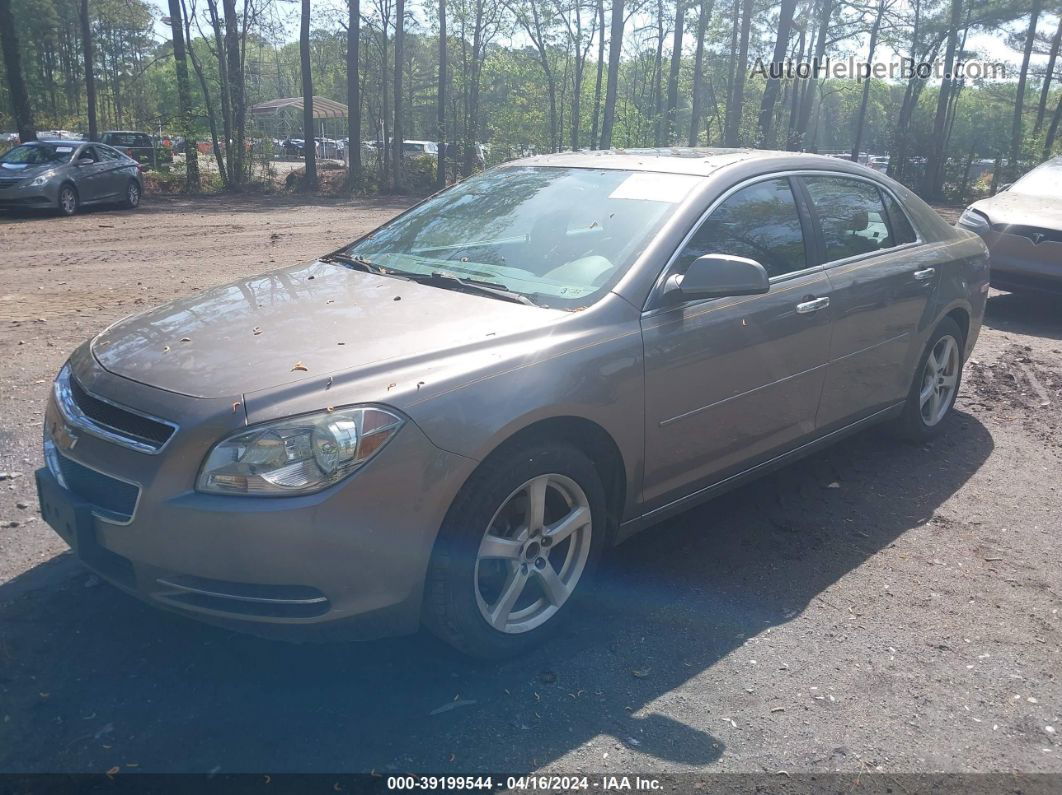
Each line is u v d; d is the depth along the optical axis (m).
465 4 29.47
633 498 3.51
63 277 10.12
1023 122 37.06
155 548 2.66
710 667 3.18
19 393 5.73
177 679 3.00
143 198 22.94
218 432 2.64
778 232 4.14
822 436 4.48
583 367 3.15
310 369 2.82
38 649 3.13
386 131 29.53
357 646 3.23
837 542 4.18
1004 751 2.80
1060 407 6.27
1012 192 9.91
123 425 2.82
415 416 2.74
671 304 3.52
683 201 3.78
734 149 4.67
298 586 2.64
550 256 3.71
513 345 3.08
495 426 2.87
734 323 3.73
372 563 2.70
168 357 3.01
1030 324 9.01
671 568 3.90
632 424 3.37
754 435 3.99
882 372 4.76
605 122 29.44
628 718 2.88
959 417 6.04
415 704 2.92
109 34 49.41
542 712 2.89
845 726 2.89
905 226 5.06
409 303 3.41
